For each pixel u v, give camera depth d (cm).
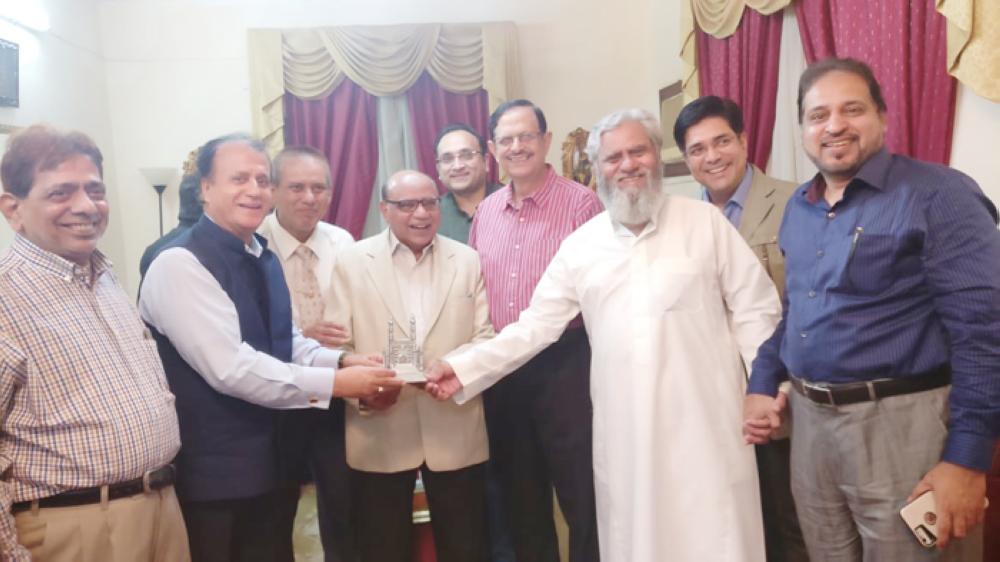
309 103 516
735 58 408
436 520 227
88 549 152
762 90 393
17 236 156
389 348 218
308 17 537
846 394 157
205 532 187
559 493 235
